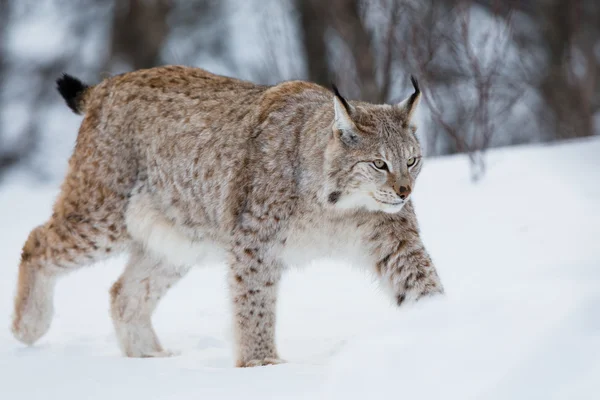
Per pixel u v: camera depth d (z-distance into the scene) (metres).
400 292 9.44
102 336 11.12
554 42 29.78
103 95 10.81
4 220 18.30
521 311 6.91
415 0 21.84
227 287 9.75
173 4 34.19
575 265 8.98
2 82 35.31
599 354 5.97
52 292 10.70
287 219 9.46
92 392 7.60
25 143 34.56
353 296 11.98
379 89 21.84
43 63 35.47
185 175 10.27
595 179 15.65
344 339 9.90
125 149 10.49
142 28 33.00
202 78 10.66
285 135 9.63
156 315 11.90
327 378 7.20
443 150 25.14
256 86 10.48
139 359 9.05
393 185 8.95
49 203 20.11
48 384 7.88
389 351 6.89
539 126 27.72
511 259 11.98
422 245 9.43
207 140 10.12
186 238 10.46
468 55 18.67
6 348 10.38
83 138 10.70
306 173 9.34
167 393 7.45
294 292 12.37
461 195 15.87
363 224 9.35
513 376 6.07
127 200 10.52
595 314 6.47
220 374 7.93
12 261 14.84
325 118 9.47
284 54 27.03
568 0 29.86
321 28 27.66
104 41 35.31
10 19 36.25
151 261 10.69
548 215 13.98
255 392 7.28
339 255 9.66
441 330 7.00
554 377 5.94
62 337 11.04
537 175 16.25
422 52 20.14
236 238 9.67
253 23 34.69
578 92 27.91
